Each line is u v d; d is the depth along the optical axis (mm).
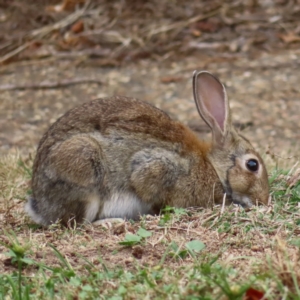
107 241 9844
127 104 11641
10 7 25656
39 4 25625
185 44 23656
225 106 11820
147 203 11453
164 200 11469
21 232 10898
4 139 18328
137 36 23969
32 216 11438
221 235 9695
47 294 8031
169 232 9922
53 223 11195
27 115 19969
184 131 11734
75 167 11016
